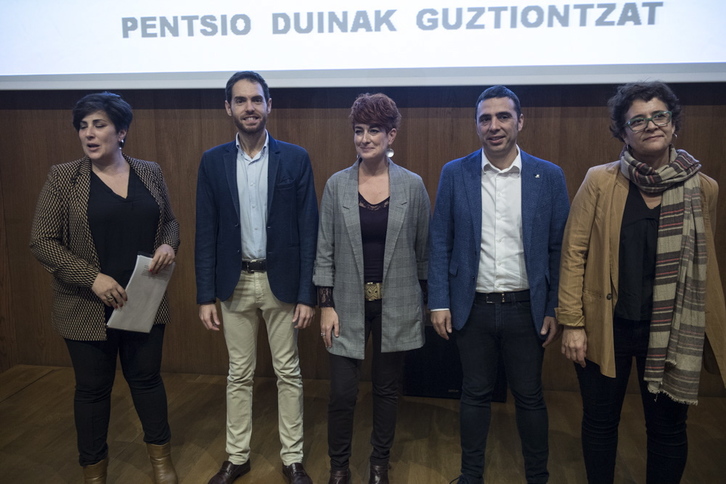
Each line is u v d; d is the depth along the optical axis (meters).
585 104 2.59
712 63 2.37
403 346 1.89
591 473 1.77
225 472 2.08
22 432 2.48
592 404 1.73
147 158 2.88
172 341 3.08
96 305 1.82
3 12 2.71
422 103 2.68
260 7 2.57
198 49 2.63
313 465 2.20
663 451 1.70
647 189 1.55
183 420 2.59
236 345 2.04
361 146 1.81
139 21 2.65
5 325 3.14
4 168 2.99
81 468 2.20
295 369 2.07
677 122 1.54
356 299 1.88
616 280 1.59
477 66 2.50
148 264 1.83
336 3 2.53
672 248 1.54
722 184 2.59
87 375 1.86
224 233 1.95
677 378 1.57
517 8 2.44
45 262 1.76
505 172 1.77
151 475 2.15
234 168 1.93
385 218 1.85
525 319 1.79
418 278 1.97
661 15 2.37
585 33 2.42
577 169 2.64
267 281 1.97
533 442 1.83
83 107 1.76
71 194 1.79
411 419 2.58
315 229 1.98
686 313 1.55
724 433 2.42
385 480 2.00
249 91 1.83
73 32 2.69
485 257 1.80
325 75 2.58
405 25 2.51
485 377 1.87
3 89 2.77
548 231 1.78
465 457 1.90
